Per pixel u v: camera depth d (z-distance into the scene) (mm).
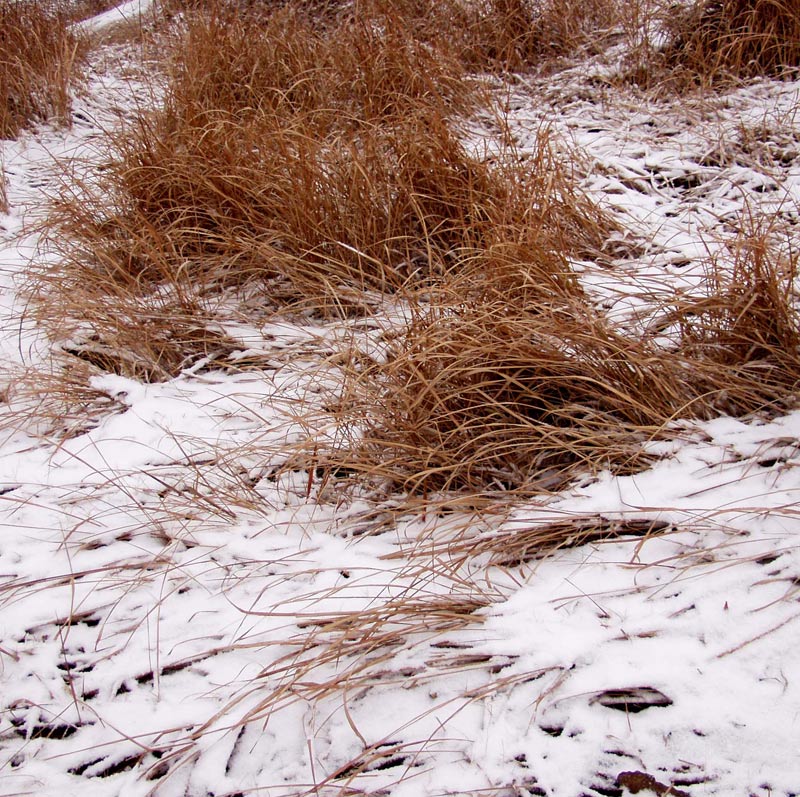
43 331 3422
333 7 6539
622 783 1621
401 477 2424
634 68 5340
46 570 2301
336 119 4699
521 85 5629
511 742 1717
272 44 5594
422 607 1983
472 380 2584
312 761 1707
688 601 1899
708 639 1809
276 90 4648
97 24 8141
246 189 3682
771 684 1698
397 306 3309
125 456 2721
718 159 4352
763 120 4426
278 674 1945
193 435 2789
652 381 2529
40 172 5164
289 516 2447
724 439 2330
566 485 2377
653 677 1752
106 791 1749
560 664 1816
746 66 5082
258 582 2209
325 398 2797
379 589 2135
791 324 2588
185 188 3893
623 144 4605
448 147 3748
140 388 3055
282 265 3504
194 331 3324
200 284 3582
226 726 1825
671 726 1681
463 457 2486
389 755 1737
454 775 1691
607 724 1711
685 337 2729
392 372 2646
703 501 2150
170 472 2631
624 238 3707
